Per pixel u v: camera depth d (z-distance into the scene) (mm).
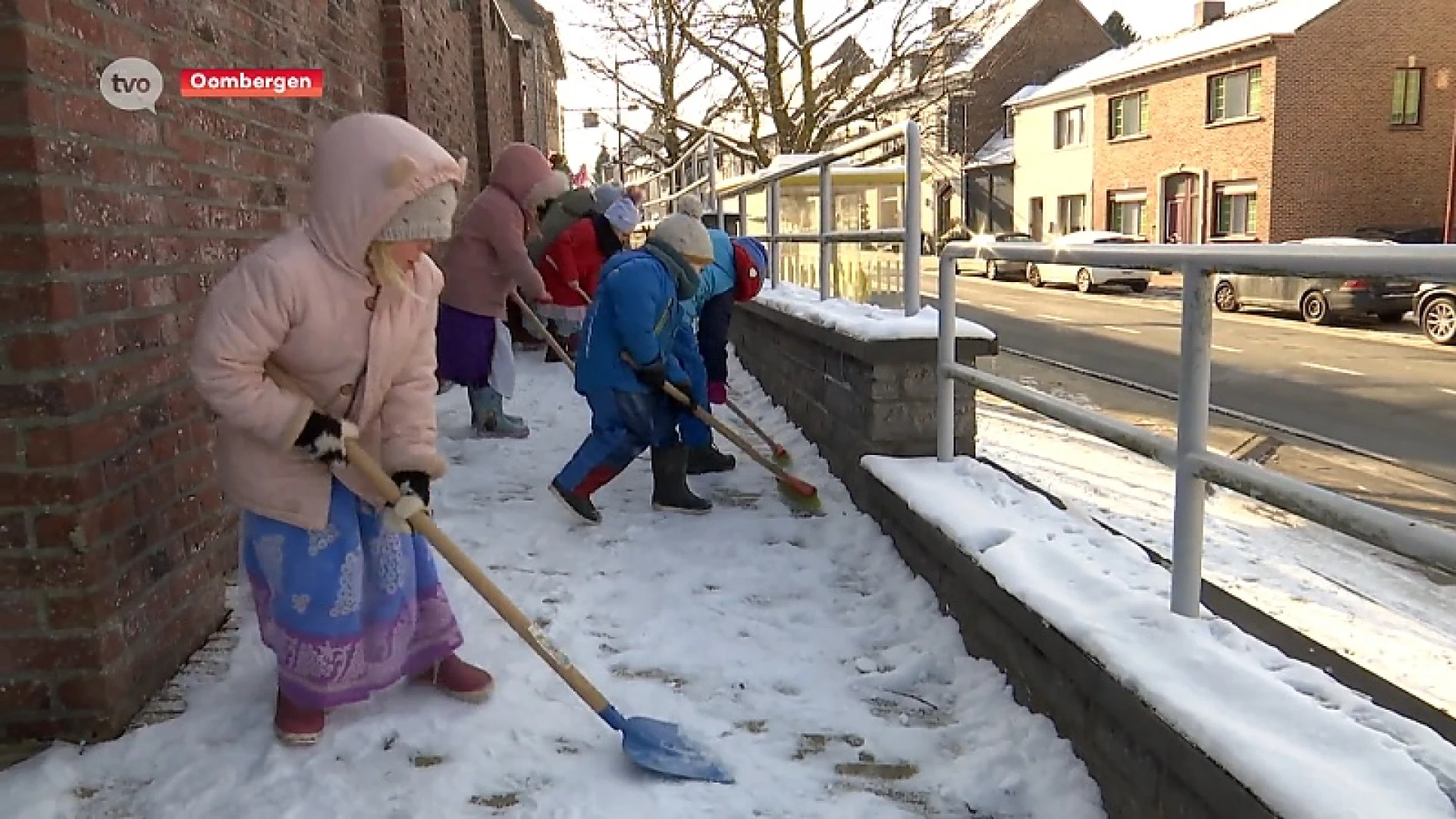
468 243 6352
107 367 2812
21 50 2477
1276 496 2334
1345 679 2420
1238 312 21906
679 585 4203
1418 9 30797
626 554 4539
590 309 4953
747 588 4195
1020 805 2730
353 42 6512
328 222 2691
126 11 3008
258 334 2619
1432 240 27797
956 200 47188
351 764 2785
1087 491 7965
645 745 2809
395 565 2975
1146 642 2582
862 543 4543
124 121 2969
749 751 2951
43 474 2650
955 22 19000
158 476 3115
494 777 2760
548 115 33875
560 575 4277
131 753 2773
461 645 3244
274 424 2648
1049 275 31422
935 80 20094
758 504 5270
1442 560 1918
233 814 2547
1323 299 19766
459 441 6598
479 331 6449
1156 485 8172
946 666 3492
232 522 3834
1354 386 13133
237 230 3949
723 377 6305
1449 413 11344
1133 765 2484
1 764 2719
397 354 2861
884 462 4617
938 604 3826
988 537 3498
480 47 13438
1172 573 2730
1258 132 31562
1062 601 2887
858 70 19453
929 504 3908
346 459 2729
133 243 2996
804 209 10719
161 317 3164
